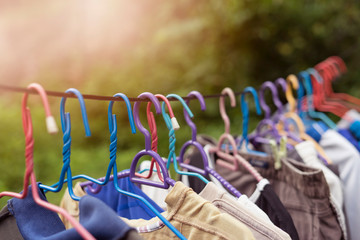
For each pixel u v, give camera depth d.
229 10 4.19
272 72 4.43
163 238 0.70
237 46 4.45
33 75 6.20
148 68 4.97
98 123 4.41
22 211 0.65
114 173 0.71
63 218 0.91
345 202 1.18
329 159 1.23
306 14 4.18
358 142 1.40
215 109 4.20
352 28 4.25
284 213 0.80
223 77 4.48
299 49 4.35
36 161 3.57
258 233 0.67
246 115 1.13
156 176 0.97
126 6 5.65
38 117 4.50
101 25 5.79
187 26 4.66
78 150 4.04
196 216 0.65
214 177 0.90
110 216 0.50
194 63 4.78
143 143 4.06
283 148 1.00
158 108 0.68
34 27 6.63
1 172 3.33
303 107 1.61
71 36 6.07
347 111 1.49
